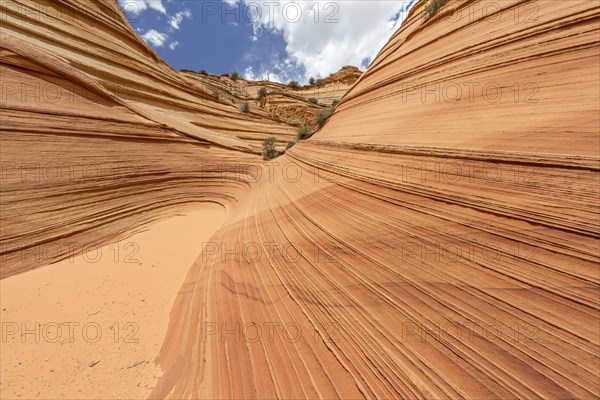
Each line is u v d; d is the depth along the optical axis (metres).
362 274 3.69
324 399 2.69
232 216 10.77
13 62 11.52
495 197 3.15
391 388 2.51
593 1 4.51
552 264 2.42
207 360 3.62
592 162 2.63
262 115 38.31
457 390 2.24
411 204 4.02
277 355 3.33
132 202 12.83
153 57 25.73
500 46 5.89
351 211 4.96
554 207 2.66
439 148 4.35
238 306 4.39
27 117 10.68
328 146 8.95
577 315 2.12
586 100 3.49
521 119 3.96
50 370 4.55
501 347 2.29
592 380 1.85
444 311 2.74
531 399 1.96
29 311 6.32
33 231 9.27
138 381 3.98
